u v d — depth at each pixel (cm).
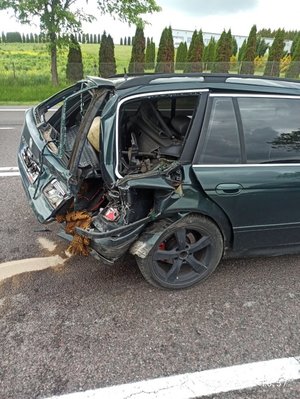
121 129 270
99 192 261
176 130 296
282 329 233
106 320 234
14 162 525
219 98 247
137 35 1967
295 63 1953
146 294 260
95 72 1739
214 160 246
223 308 250
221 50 2153
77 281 270
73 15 1358
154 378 194
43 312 238
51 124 334
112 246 230
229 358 209
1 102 1164
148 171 243
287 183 255
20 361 201
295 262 309
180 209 240
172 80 248
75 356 206
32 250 305
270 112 258
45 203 248
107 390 186
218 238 263
